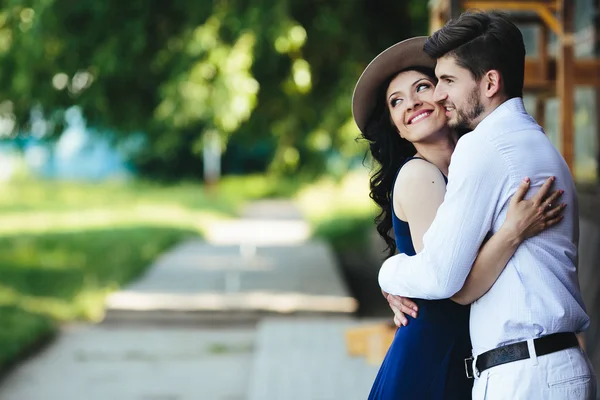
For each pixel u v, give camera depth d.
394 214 3.52
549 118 8.58
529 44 8.47
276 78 13.82
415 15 12.99
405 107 3.57
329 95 15.32
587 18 8.25
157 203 40.66
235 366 9.75
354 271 19.52
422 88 3.58
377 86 3.69
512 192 3.06
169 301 13.02
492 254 3.05
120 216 33.09
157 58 13.38
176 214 34.44
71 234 25.91
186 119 11.79
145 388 8.77
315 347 9.84
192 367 9.70
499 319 3.07
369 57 13.94
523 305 3.02
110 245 22.70
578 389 3.03
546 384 3.01
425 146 3.61
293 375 8.48
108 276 16.89
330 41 13.59
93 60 13.02
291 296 13.51
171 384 8.94
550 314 3.01
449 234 3.08
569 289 3.08
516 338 3.05
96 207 38.00
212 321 12.37
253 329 12.08
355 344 9.30
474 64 3.15
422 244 3.38
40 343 11.10
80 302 13.90
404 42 3.57
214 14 11.91
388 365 3.50
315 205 38.91
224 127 11.61
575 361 3.04
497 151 3.07
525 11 7.00
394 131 3.75
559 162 3.13
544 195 3.05
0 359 9.64
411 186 3.42
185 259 19.36
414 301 3.46
